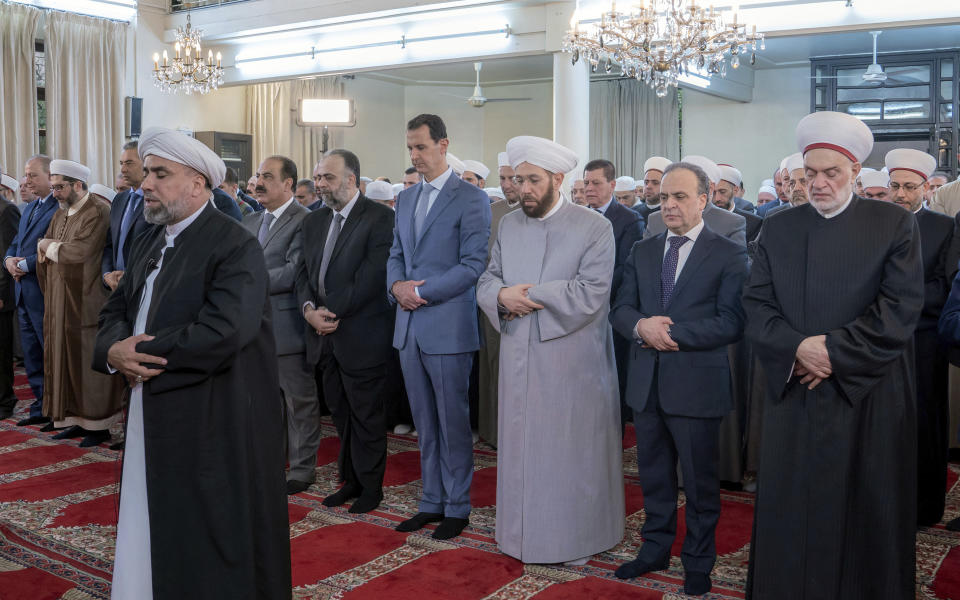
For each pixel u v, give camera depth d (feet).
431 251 11.56
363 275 12.25
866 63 38.68
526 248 10.87
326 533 11.68
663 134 44.06
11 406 18.45
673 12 20.85
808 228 8.64
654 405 10.10
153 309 7.68
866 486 8.34
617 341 14.83
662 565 10.40
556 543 10.52
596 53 22.53
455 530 11.55
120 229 15.20
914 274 8.20
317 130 42.60
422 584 10.00
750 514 12.61
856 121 8.36
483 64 42.73
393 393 17.62
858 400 8.19
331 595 9.68
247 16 33.65
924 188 12.39
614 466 11.04
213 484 7.45
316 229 12.80
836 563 8.29
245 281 7.59
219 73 31.65
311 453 13.78
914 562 8.61
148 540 7.61
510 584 10.02
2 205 18.86
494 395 16.28
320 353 12.71
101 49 33.99
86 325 16.10
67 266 16.02
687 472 9.82
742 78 41.57
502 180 15.78
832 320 8.36
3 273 17.84
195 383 7.40
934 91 37.60
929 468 11.92
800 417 8.46
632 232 14.34
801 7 25.35
